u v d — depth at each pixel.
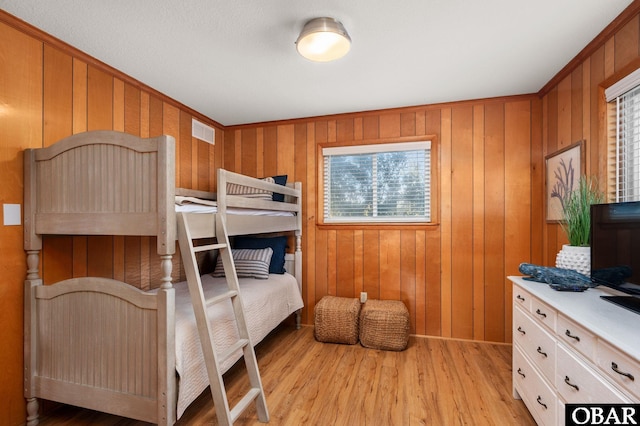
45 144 1.93
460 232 3.04
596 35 1.92
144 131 2.65
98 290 1.61
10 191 1.75
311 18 1.77
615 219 1.49
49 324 1.73
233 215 2.16
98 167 1.61
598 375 1.17
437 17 1.75
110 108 2.35
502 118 2.94
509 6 1.66
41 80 1.91
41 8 1.66
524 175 2.89
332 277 3.39
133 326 1.55
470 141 3.02
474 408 1.95
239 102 3.03
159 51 2.11
